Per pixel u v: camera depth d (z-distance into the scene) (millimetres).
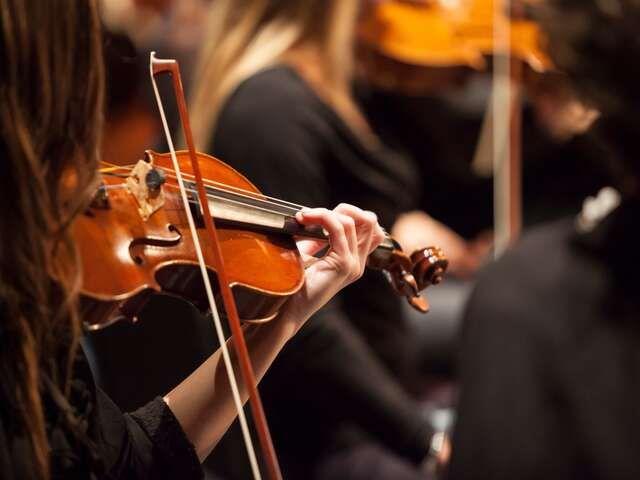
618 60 2863
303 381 4477
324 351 4434
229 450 4488
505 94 6367
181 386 2811
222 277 2576
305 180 4402
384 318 4891
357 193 4660
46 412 2369
